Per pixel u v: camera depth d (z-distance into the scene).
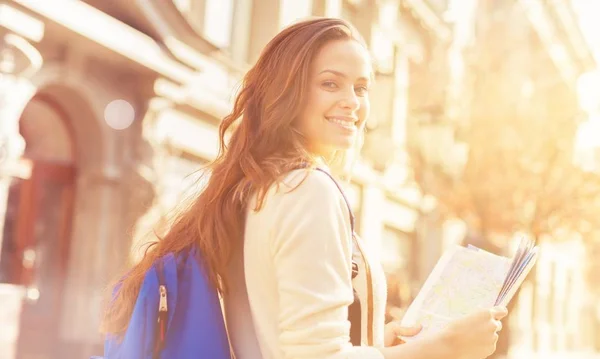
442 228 16.52
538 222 11.06
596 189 11.07
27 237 7.31
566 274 30.69
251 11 10.48
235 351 1.17
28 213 7.36
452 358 1.06
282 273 1.04
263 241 1.08
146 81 7.50
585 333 33.03
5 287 6.97
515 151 11.39
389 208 15.32
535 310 25.23
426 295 1.37
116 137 7.52
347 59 1.22
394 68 15.07
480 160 11.48
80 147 7.52
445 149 12.24
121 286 1.26
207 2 9.38
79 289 7.26
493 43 13.53
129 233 2.27
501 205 11.06
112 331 1.21
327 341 0.99
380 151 13.93
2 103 5.98
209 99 8.84
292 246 1.03
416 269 16.45
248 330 1.15
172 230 1.24
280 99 1.20
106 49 6.86
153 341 1.10
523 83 12.84
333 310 1.01
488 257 1.39
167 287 1.13
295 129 1.21
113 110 7.42
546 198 11.03
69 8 6.32
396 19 15.19
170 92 7.82
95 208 7.38
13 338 6.93
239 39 10.12
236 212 1.17
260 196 1.10
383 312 1.25
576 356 27.61
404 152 13.89
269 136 1.20
